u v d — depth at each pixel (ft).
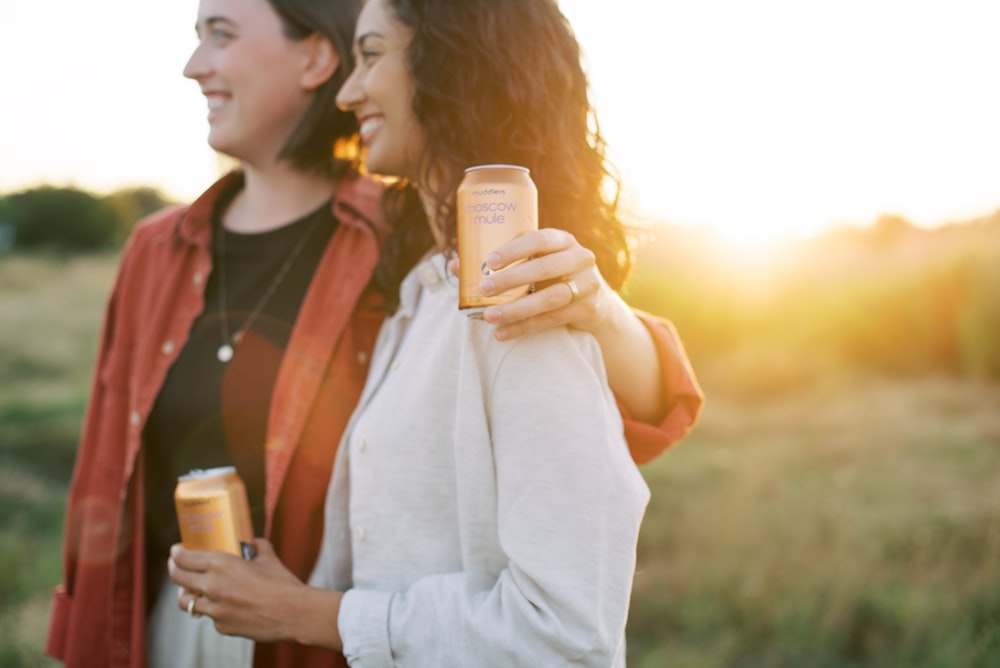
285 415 5.68
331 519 5.06
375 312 5.93
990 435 24.39
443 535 4.46
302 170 6.45
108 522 6.39
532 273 3.88
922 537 16.30
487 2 4.65
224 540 4.75
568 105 4.87
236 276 6.42
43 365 35.32
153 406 6.16
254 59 6.12
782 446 23.79
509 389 4.12
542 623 3.88
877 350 35.65
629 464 4.20
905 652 12.63
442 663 4.07
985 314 32.76
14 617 13.73
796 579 14.66
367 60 5.04
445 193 4.70
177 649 5.82
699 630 13.69
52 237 83.61
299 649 5.29
